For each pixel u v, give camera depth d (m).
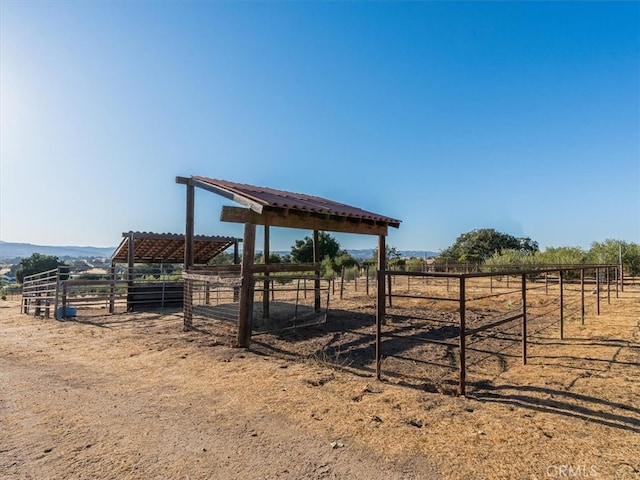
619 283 16.80
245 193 7.23
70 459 2.89
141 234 12.91
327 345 6.86
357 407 3.87
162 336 7.78
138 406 3.97
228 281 7.13
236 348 6.59
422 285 19.48
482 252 47.03
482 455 2.89
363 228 9.42
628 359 5.45
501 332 7.77
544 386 4.41
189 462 2.85
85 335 8.11
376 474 2.67
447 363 5.55
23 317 11.98
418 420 3.54
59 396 4.28
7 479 2.62
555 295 13.91
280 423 3.52
